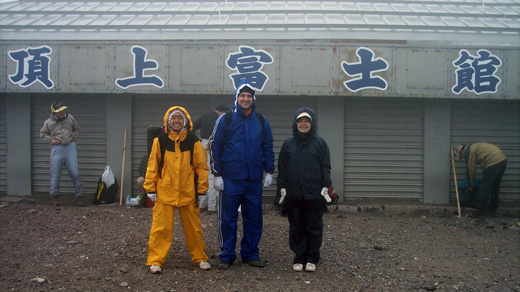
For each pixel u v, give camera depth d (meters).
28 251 5.54
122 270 4.96
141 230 6.59
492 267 5.51
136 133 9.04
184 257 5.53
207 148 7.70
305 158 5.12
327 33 8.97
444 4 10.99
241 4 11.03
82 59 8.52
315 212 5.17
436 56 8.35
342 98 8.80
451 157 8.80
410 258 5.80
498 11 10.42
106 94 8.97
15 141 9.07
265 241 6.34
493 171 7.94
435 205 8.67
